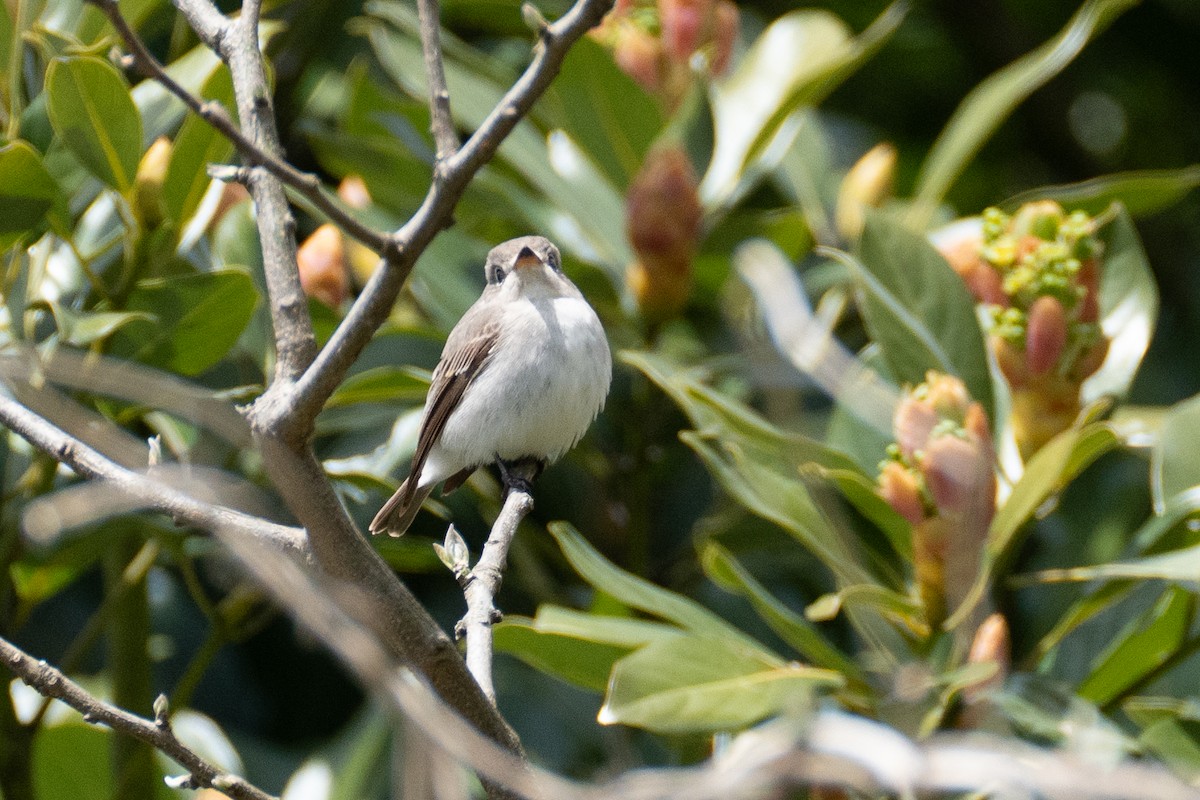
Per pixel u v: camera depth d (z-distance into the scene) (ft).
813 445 24.82
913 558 24.54
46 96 24.39
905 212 34.40
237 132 15.90
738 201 35.27
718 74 36.06
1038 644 26.25
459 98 33.14
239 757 32.04
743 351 30.50
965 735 20.99
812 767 15.08
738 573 24.34
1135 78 50.08
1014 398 26.12
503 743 18.04
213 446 27.50
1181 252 46.03
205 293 25.63
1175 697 26.94
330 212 16.43
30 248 27.04
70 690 17.43
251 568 15.24
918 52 48.93
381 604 17.52
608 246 32.99
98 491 17.21
